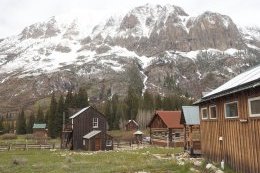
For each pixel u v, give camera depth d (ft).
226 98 74.90
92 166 98.27
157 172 80.02
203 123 96.17
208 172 73.46
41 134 367.66
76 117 212.43
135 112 454.40
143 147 201.46
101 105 568.00
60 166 99.76
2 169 97.76
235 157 70.03
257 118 58.95
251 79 61.26
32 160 126.21
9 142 242.37
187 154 120.37
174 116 214.90
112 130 407.64
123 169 86.63
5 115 629.51
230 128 73.20
